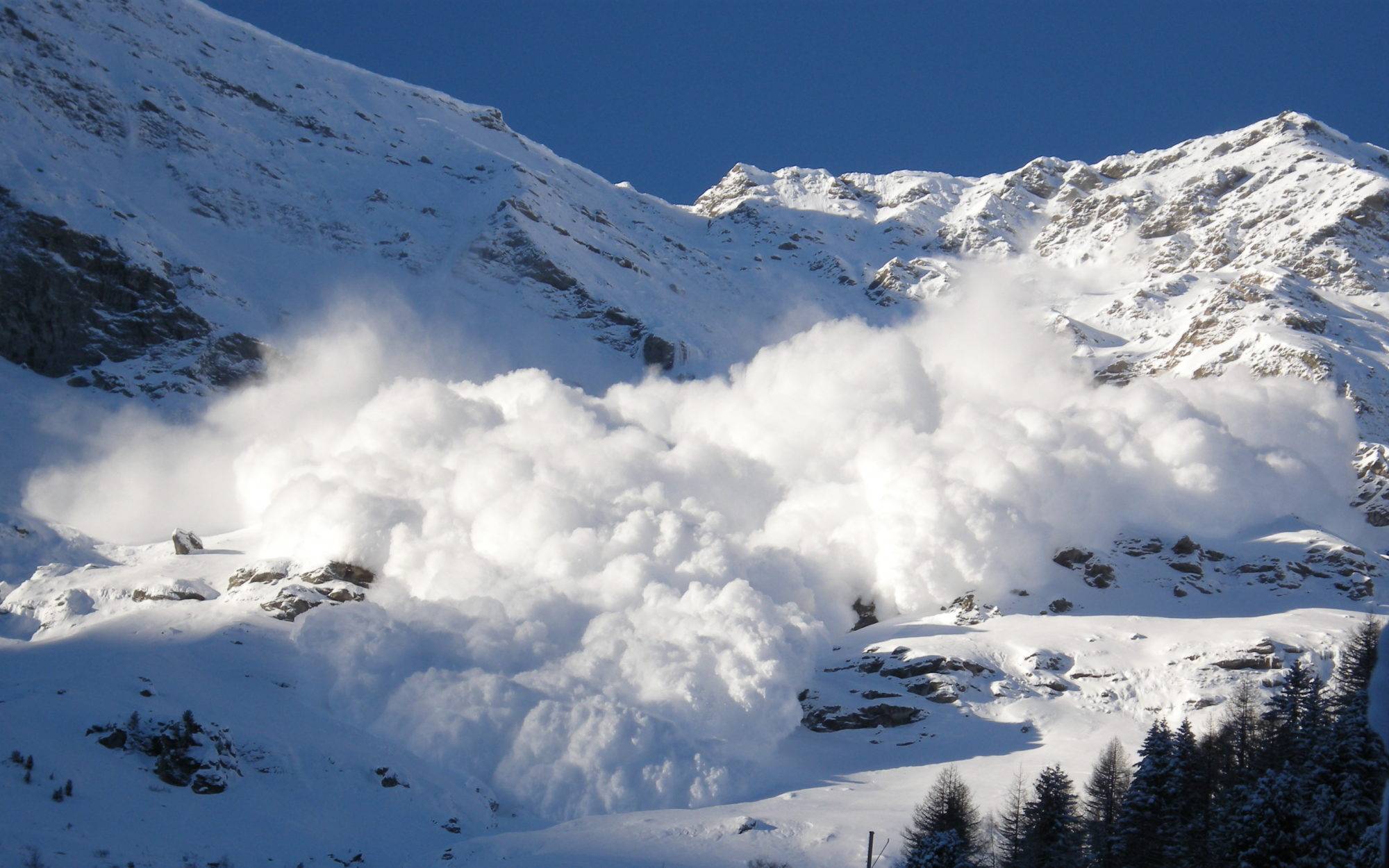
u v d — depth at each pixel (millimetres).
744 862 108500
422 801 128875
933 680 164375
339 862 113312
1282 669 164500
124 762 117938
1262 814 93250
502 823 132875
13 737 115625
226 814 115562
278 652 156375
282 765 126062
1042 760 143000
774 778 143625
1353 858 91312
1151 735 108500
